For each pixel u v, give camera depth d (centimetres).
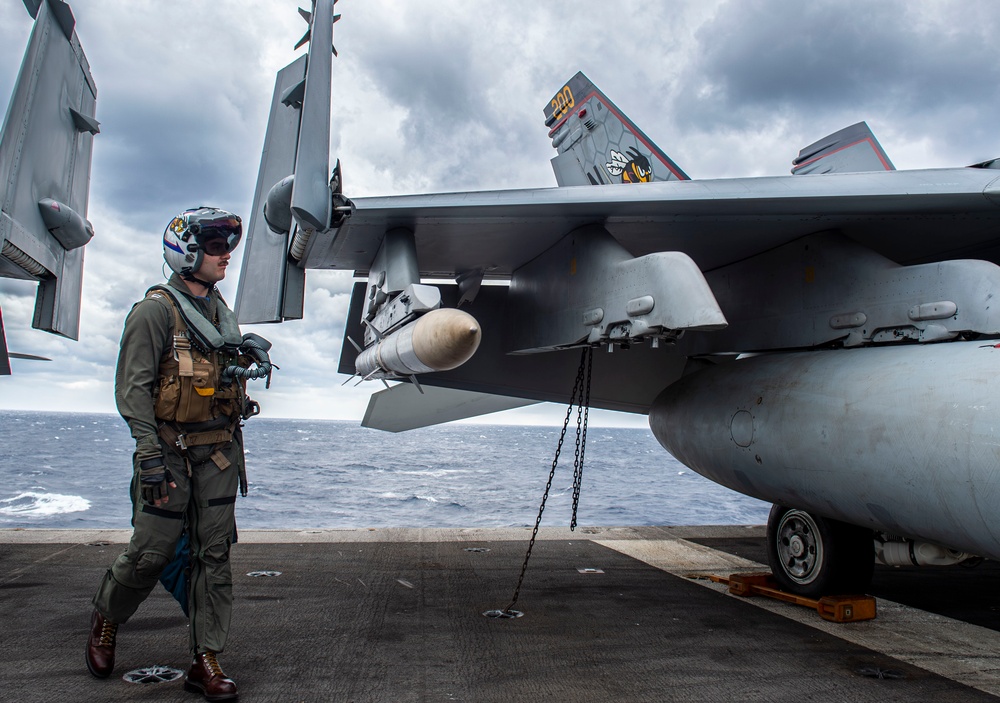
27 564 564
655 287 373
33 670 308
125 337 265
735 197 412
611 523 2625
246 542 694
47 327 525
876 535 475
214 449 280
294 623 404
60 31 521
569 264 473
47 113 501
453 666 329
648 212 434
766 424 441
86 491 3562
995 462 309
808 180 434
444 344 297
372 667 324
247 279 577
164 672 307
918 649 375
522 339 549
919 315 392
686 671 328
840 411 390
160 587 486
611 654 354
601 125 827
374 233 468
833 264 459
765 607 471
